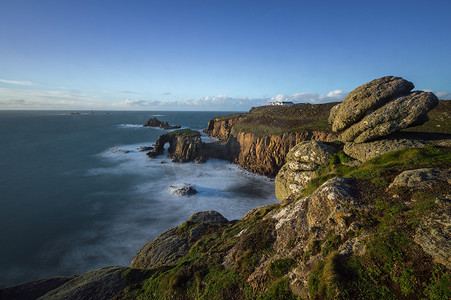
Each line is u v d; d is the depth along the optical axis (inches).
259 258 534.3
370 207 455.8
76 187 2367.1
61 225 1622.8
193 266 621.9
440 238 309.7
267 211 922.1
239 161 3481.8
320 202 531.2
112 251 1344.7
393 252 334.0
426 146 799.7
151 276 716.0
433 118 1914.4
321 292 337.7
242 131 3772.1
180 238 987.9
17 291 773.9
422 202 407.8
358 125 1016.2
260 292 438.0
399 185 487.2
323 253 417.7
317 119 3457.2
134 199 2086.6
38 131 6525.6
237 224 949.8
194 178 2746.1
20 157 3531.0
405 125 887.1
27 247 1373.0
